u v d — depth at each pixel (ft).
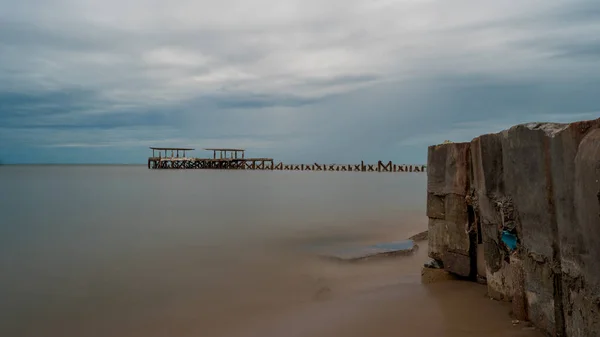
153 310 19.83
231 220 49.67
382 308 17.80
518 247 14.46
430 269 21.94
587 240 9.52
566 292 11.07
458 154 19.69
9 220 49.96
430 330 14.88
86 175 201.26
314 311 18.61
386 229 42.70
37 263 29.35
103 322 18.42
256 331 16.66
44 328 17.88
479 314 15.65
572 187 10.22
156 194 86.53
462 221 19.71
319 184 118.32
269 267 27.68
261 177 166.71
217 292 22.52
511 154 14.20
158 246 34.99
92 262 29.55
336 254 30.58
